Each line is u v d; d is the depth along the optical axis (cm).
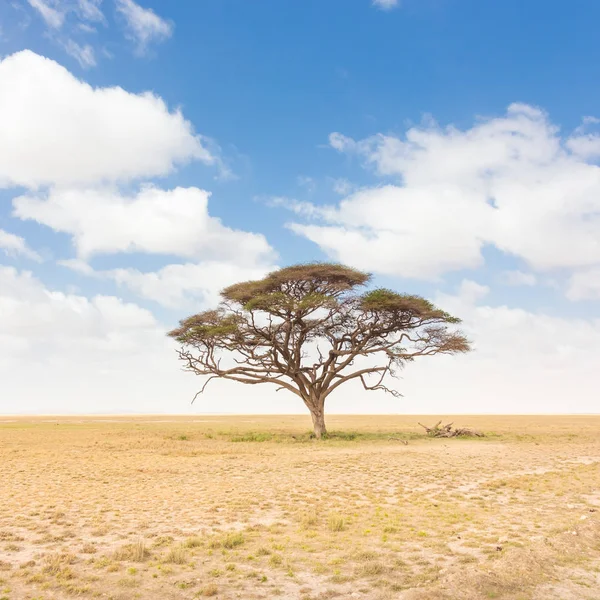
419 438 4591
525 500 1730
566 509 1577
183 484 2098
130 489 1973
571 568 1011
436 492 1905
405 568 1016
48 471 2469
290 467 2612
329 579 965
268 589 918
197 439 4728
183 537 1271
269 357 4503
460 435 4731
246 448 3741
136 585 934
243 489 1964
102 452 3419
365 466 2609
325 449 3625
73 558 1089
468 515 1496
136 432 5797
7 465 2680
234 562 1066
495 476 2289
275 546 1165
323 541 1215
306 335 4556
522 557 1034
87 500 1744
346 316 4375
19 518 1457
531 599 858
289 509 1594
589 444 4003
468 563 1044
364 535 1271
